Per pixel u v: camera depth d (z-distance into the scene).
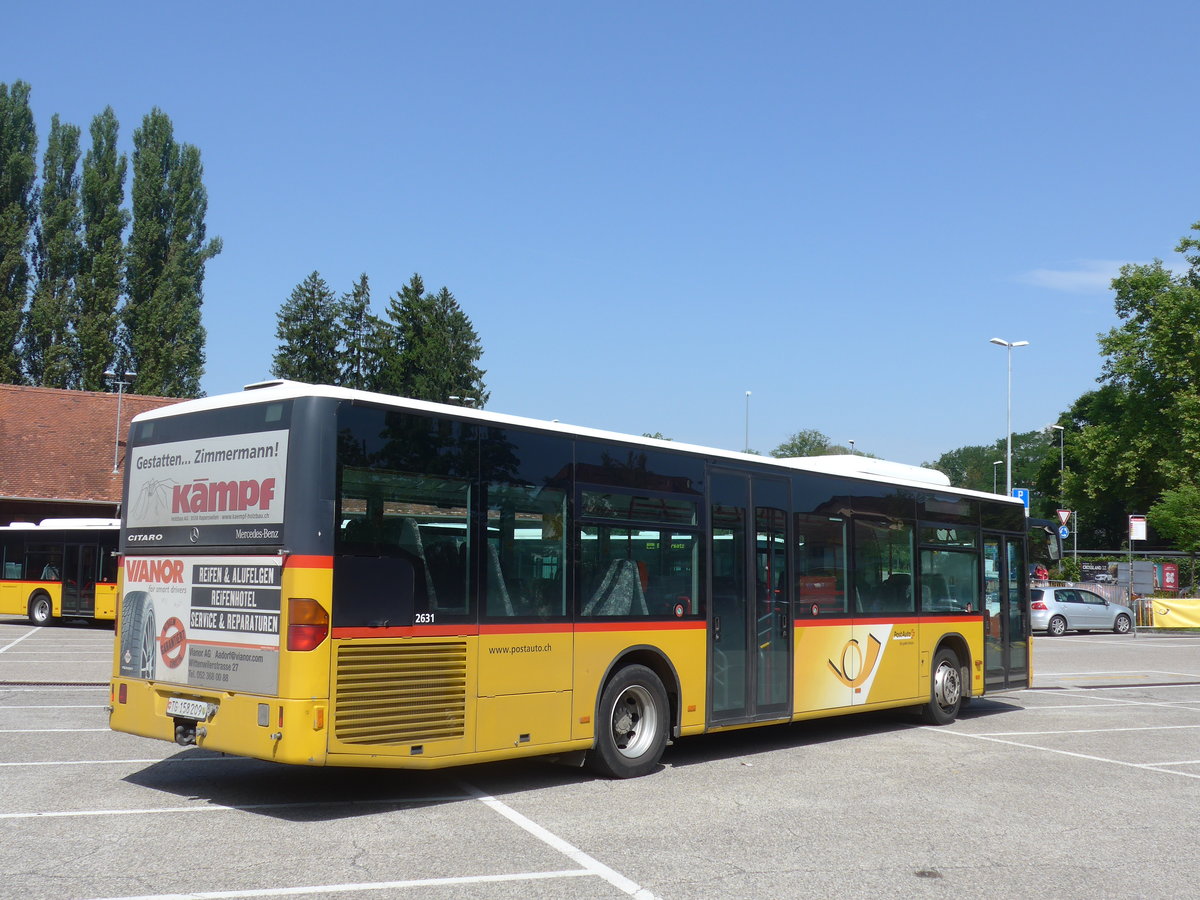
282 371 71.56
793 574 11.62
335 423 7.69
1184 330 46.28
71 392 44.06
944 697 13.79
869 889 6.25
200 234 63.09
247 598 7.80
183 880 6.12
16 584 31.23
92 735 11.25
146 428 8.90
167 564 8.51
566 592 9.18
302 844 7.00
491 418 8.73
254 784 9.01
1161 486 48.47
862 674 12.43
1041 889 6.32
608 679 9.53
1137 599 38.06
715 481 10.80
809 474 11.99
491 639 8.52
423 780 9.40
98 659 20.20
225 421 8.18
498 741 8.51
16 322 59.62
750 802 8.62
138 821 7.57
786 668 11.41
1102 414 51.34
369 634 7.70
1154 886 6.42
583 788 9.12
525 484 8.93
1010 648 15.22
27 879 6.10
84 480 40.44
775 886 6.26
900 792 9.12
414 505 8.09
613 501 9.69
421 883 6.15
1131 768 10.49
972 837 7.55
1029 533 15.89
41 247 61.25
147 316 60.12
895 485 13.30
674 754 11.16
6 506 39.06
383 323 72.88
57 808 7.92
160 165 62.16
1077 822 8.09
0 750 10.29
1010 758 11.02
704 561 10.56
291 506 7.55
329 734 7.43
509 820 7.82
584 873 6.43
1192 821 8.17
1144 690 18.25
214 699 7.95
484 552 8.54
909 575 13.38
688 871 6.52
